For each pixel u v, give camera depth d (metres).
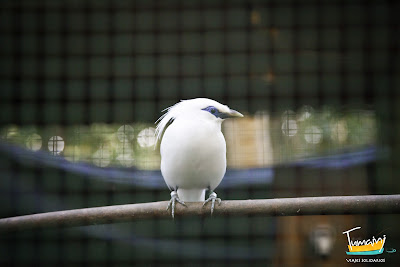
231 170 5.66
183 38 5.90
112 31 5.82
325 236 5.70
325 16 5.85
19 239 5.34
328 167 5.88
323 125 7.03
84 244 5.40
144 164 6.41
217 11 5.72
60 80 6.10
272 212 3.30
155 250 5.52
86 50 5.94
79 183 5.18
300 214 3.30
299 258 5.75
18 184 5.04
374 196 3.25
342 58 6.14
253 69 6.12
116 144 6.50
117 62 6.02
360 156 5.93
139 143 6.51
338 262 5.66
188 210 3.39
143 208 3.39
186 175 3.61
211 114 3.57
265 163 6.18
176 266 5.77
